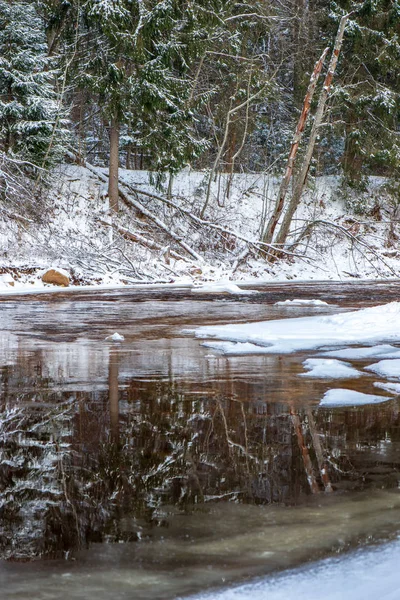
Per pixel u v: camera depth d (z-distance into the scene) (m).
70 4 32.66
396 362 8.23
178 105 34.41
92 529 3.10
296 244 36.06
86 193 35.97
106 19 30.58
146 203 37.31
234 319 14.67
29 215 30.84
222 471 4.04
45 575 2.62
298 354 9.29
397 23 42.59
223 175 42.84
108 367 8.24
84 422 5.33
